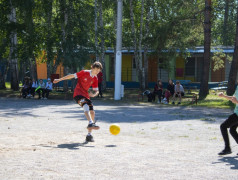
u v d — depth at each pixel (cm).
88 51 2619
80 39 2612
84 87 821
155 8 2998
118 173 518
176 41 2652
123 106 1895
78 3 2681
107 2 2947
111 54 3741
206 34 2533
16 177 485
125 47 3484
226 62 3547
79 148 720
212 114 1543
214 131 1021
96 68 808
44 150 684
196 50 3375
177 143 817
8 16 2972
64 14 2659
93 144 779
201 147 768
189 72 3725
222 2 2638
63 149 702
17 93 2797
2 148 685
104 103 2077
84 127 1085
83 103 813
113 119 1317
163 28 2509
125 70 3894
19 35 2822
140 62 3133
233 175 522
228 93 2378
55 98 2459
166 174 519
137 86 3647
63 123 1177
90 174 509
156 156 654
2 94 2684
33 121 1220
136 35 3198
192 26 2561
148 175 510
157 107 1864
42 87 2411
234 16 3078
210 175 519
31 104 1959
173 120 1301
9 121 1203
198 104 2072
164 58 2877
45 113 1504
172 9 2791
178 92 2100
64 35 2709
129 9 3158
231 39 3372
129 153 679
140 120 1294
